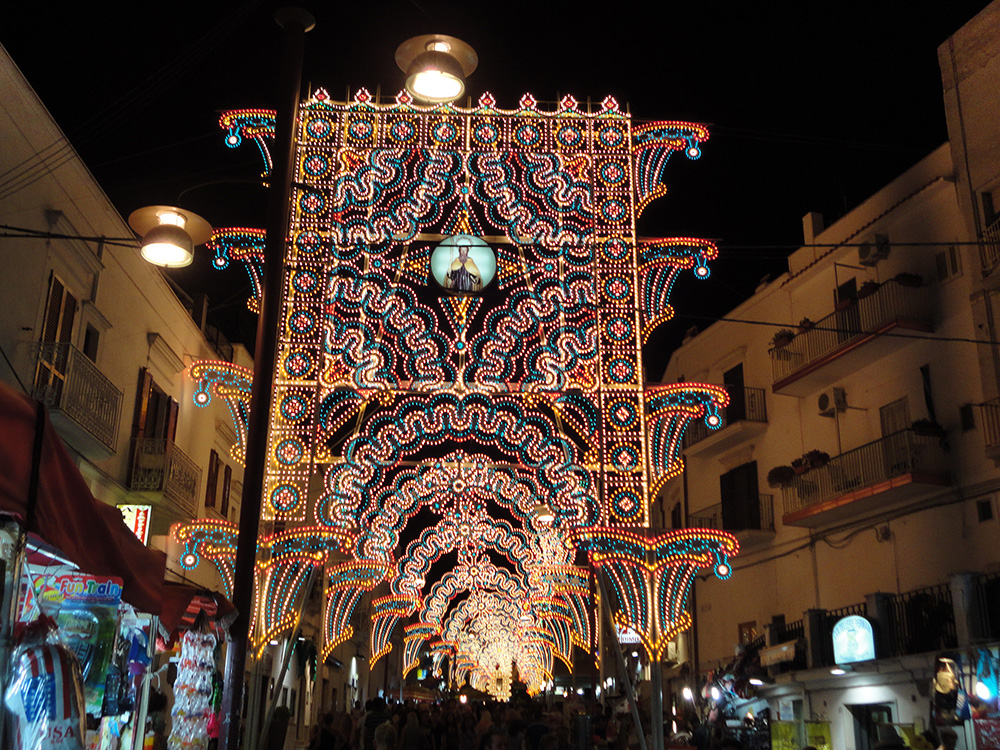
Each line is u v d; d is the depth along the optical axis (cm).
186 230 933
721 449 2481
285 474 1220
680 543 1234
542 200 1285
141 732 905
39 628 607
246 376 1227
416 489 1367
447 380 1236
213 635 994
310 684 2966
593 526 1202
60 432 1391
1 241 1246
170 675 1361
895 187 1911
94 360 1548
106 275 1578
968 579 1366
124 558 637
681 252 1275
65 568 752
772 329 2309
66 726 588
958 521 1658
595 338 1241
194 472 1842
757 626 2272
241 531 870
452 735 2130
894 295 1838
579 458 1222
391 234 1268
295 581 1248
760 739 1658
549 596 2438
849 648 1589
